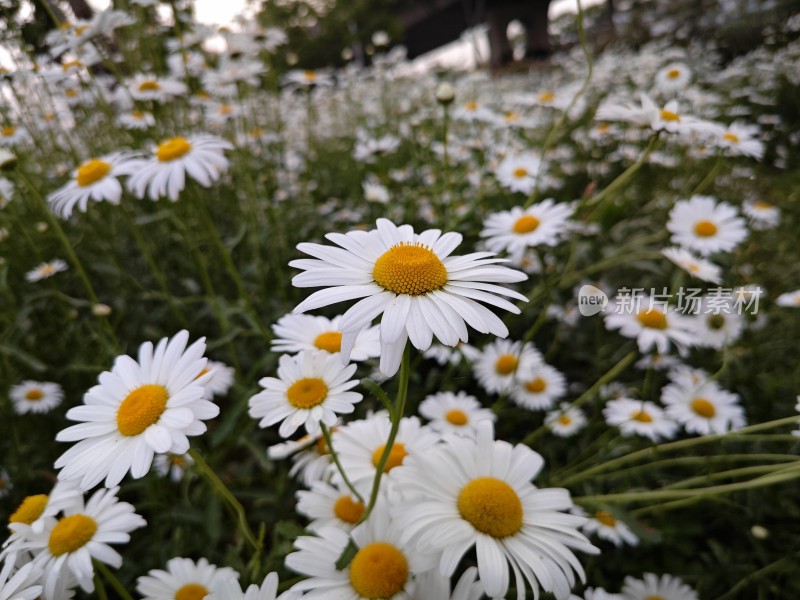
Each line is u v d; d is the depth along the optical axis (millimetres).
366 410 308
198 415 160
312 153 831
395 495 195
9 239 443
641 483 293
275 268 436
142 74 509
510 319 343
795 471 211
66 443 342
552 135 347
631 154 645
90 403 167
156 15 557
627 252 423
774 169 854
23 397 330
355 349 211
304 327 222
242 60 529
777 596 258
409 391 328
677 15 1763
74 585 186
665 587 240
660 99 742
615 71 1037
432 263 152
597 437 346
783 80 945
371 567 165
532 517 167
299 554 174
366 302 147
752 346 343
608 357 402
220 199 557
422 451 192
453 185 490
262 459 286
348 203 635
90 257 453
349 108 1016
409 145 747
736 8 1555
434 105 892
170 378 167
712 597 265
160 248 487
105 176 331
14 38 464
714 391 306
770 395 318
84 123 558
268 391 196
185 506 270
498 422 354
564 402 357
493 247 326
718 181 601
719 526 292
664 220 493
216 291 442
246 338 409
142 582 198
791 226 572
